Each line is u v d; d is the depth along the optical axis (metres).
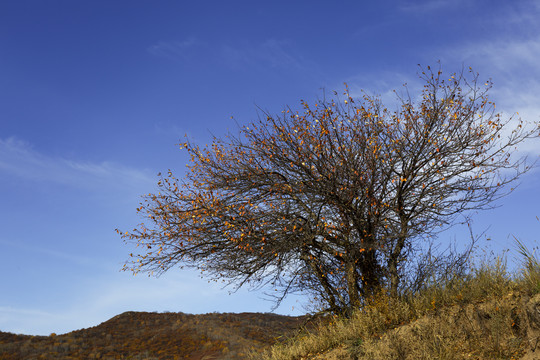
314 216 9.89
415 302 7.93
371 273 9.75
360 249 9.43
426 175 9.44
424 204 9.54
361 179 9.38
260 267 9.97
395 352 6.88
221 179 10.27
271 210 9.99
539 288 6.04
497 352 5.84
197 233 9.94
